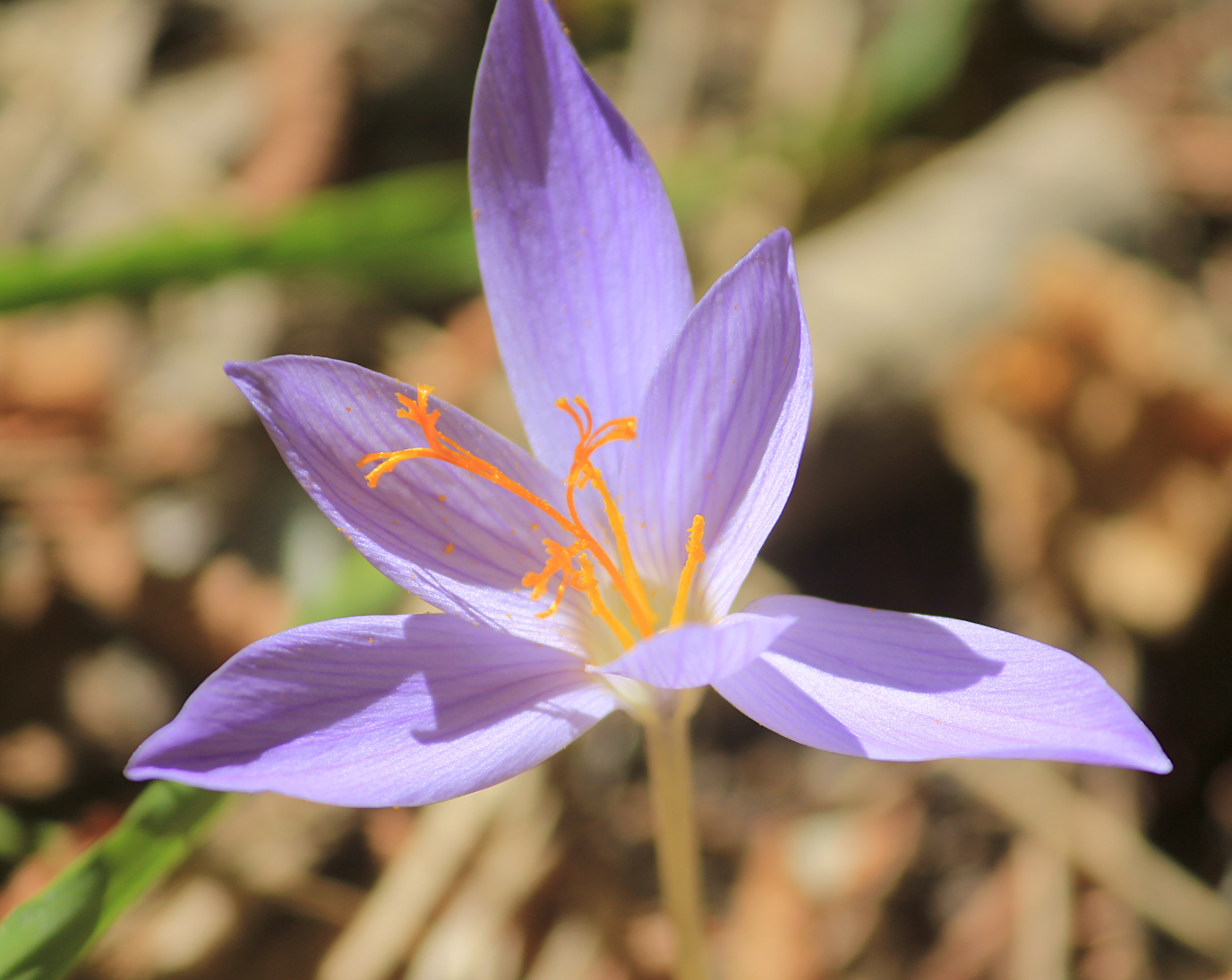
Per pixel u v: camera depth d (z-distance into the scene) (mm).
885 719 293
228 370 294
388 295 429
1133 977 354
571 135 305
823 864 360
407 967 349
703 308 300
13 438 385
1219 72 485
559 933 356
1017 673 292
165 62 479
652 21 501
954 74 474
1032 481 378
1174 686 370
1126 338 386
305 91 453
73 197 443
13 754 361
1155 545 375
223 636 369
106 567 371
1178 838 363
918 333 392
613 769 367
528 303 307
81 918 307
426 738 293
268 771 287
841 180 459
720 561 306
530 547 305
